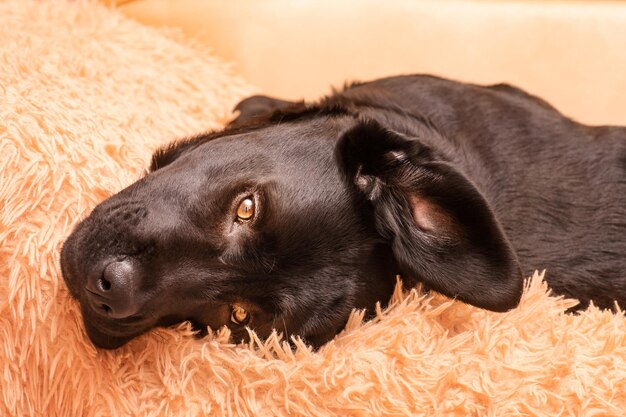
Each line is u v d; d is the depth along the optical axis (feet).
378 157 2.44
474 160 2.72
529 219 2.66
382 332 2.34
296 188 2.37
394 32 3.85
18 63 2.80
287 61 3.90
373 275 2.44
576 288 2.62
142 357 2.30
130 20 3.67
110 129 2.71
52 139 2.49
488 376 2.28
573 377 2.30
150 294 2.21
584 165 2.77
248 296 2.31
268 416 2.23
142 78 3.21
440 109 2.86
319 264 2.35
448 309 2.45
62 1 3.49
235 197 2.34
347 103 2.77
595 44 3.76
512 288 2.30
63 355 2.27
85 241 2.24
